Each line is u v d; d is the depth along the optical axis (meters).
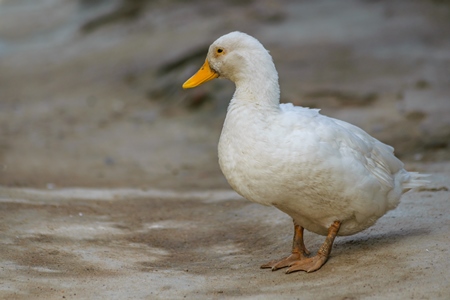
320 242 9.01
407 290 6.69
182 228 10.56
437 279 6.85
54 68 29.89
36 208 10.96
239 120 7.75
